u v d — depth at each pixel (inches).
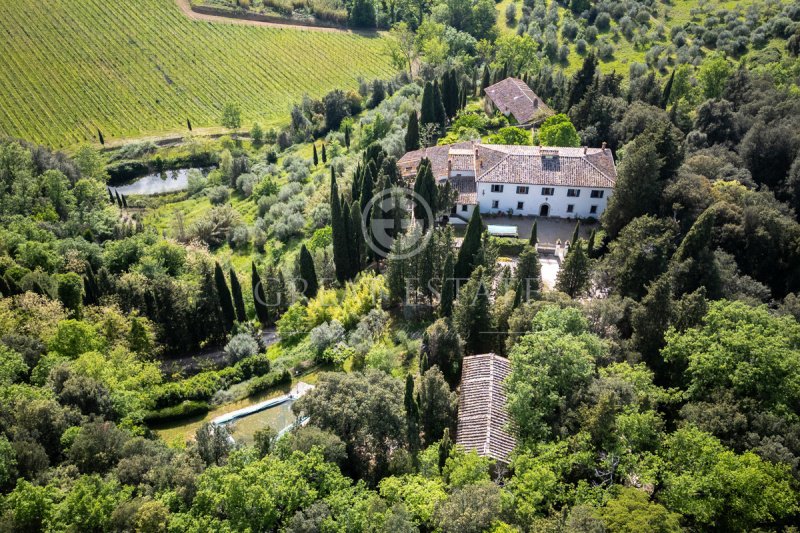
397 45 7706.7
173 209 5812.0
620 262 3016.7
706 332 2283.5
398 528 1587.1
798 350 2170.3
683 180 3484.3
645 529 1534.2
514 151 4065.0
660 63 6599.4
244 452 1952.5
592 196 3880.4
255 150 6860.2
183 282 3484.3
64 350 2736.2
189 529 1640.0
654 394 2129.7
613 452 1861.5
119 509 1736.0
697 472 1776.6
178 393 2709.2
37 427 2108.8
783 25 6378.0
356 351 2810.0
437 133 5132.9
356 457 2107.5
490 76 6048.2
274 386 2785.4
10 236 3873.0
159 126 7180.1
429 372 2281.0
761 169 4084.6
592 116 4606.3
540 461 1862.7
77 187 5162.4
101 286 3400.6
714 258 2839.6
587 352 2210.9
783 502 1681.8
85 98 7421.3
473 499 1664.6
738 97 4913.9
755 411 1990.7
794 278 3112.7
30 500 1743.4
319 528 1668.3
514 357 2220.7
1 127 6914.4
